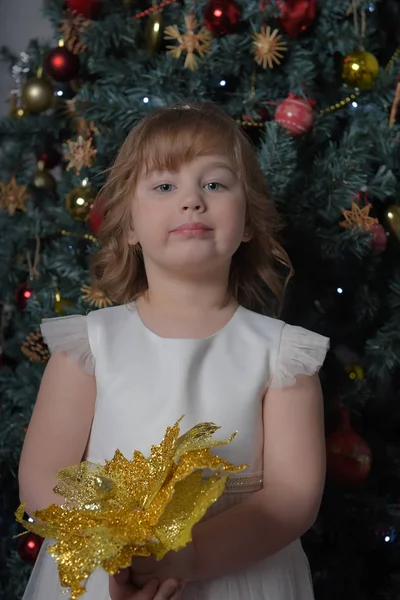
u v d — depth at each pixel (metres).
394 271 1.83
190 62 1.65
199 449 1.04
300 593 1.29
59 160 2.02
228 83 1.78
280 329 1.30
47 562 1.28
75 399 1.28
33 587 1.29
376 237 1.66
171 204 1.25
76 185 1.75
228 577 1.19
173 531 0.99
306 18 1.63
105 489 1.08
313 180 1.65
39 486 1.23
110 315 1.34
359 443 1.64
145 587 1.05
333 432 1.67
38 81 1.86
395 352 1.68
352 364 1.76
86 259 1.76
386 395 1.90
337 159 1.64
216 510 1.20
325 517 1.75
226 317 1.31
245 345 1.28
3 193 1.89
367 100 1.72
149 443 1.21
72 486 1.10
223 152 1.29
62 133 2.03
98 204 1.59
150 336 1.28
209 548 1.12
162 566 1.08
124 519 1.02
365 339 1.86
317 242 1.64
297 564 1.31
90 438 1.27
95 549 0.96
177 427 1.09
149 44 1.71
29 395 1.78
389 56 1.89
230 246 1.27
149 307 1.33
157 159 1.27
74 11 1.78
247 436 1.23
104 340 1.29
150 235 1.27
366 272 1.76
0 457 1.82
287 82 1.71
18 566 1.82
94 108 1.67
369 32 1.75
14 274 1.95
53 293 1.76
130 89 1.68
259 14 1.63
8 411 1.88
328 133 1.71
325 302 1.81
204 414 1.22
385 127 1.68
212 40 1.67
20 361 1.92
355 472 1.63
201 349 1.26
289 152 1.59
